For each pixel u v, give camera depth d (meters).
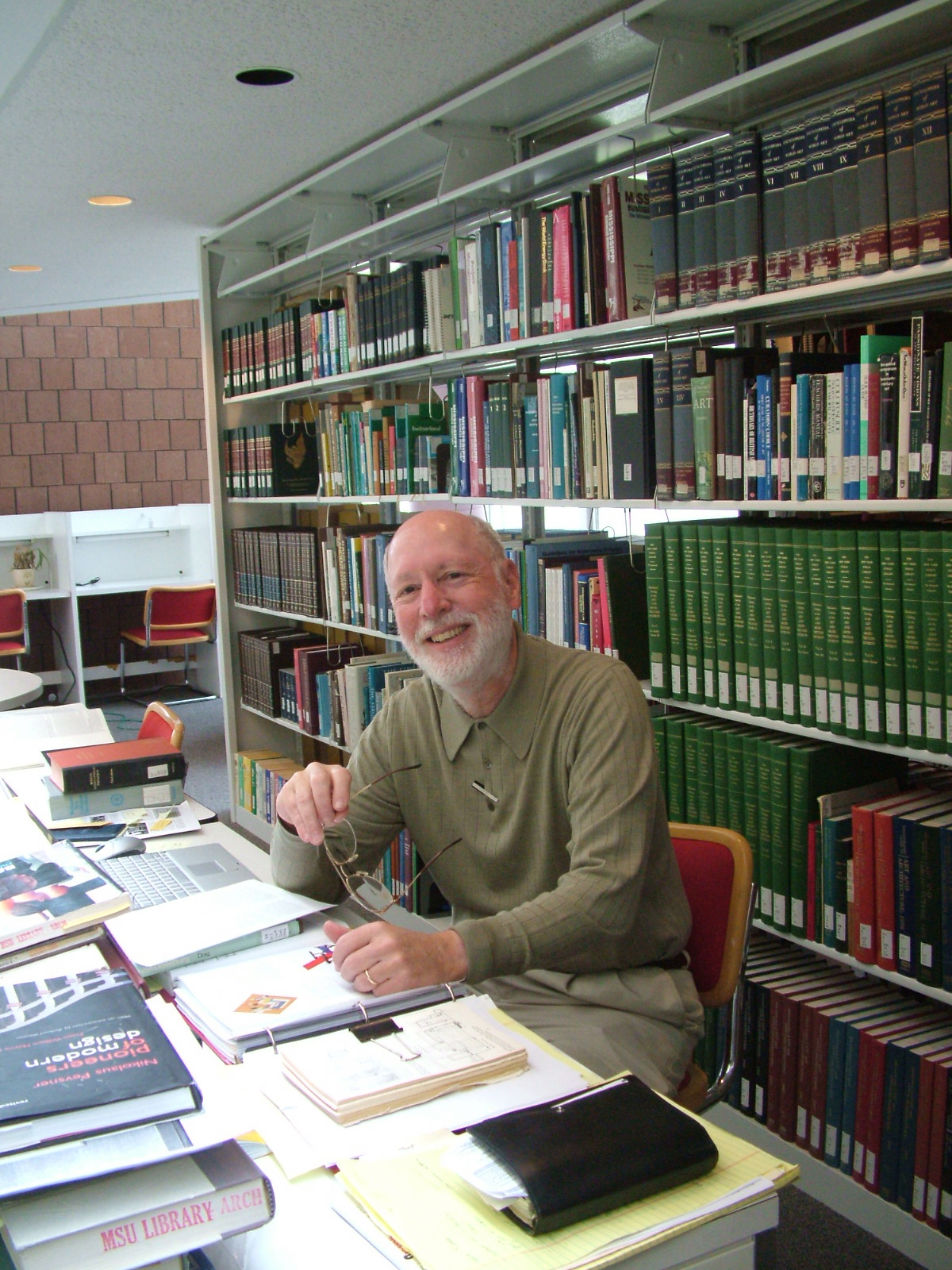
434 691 1.73
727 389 2.08
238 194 3.84
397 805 1.77
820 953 2.10
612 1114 0.94
